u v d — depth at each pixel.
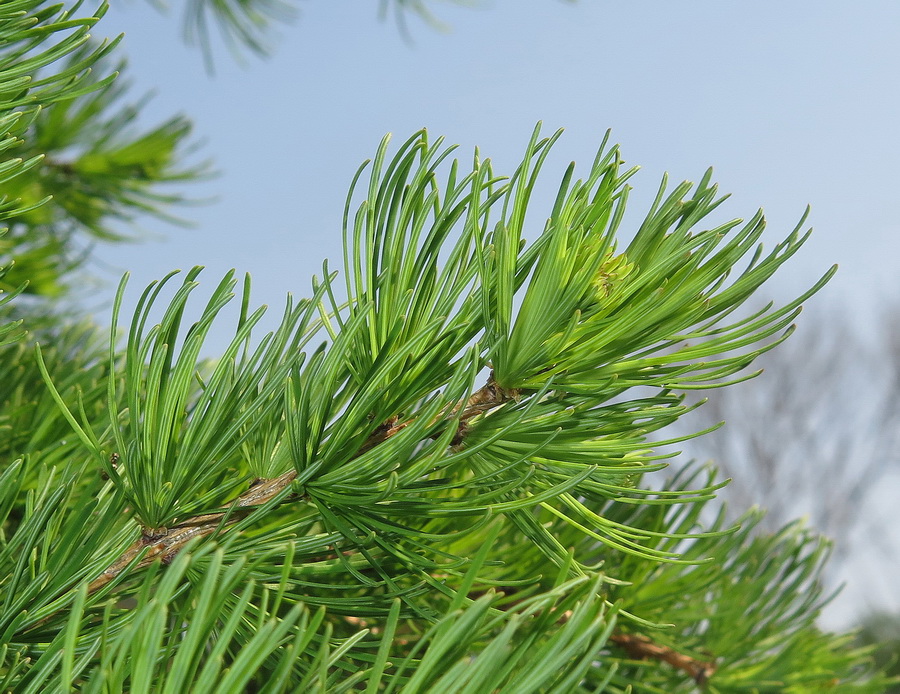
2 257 0.50
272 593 0.33
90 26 0.32
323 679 0.29
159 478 0.32
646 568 0.43
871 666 0.49
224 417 0.32
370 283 0.33
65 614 0.32
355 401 0.32
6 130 0.32
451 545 0.39
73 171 0.68
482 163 0.32
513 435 0.33
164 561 0.33
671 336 0.33
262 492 0.33
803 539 0.48
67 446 0.38
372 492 0.32
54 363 0.45
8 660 0.32
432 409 0.31
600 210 0.33
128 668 0.30
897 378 3.24
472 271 0.33
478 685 0.28
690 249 0.32
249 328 0.32
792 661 0.46
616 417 0.33
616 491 0.33
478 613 0.28
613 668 0.30
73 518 0.33
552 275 0.32
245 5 0.85
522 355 0.33
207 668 0.28
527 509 0.34
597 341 0.32
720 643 0.45
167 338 0.32
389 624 0.29
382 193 0.33
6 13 0.32
